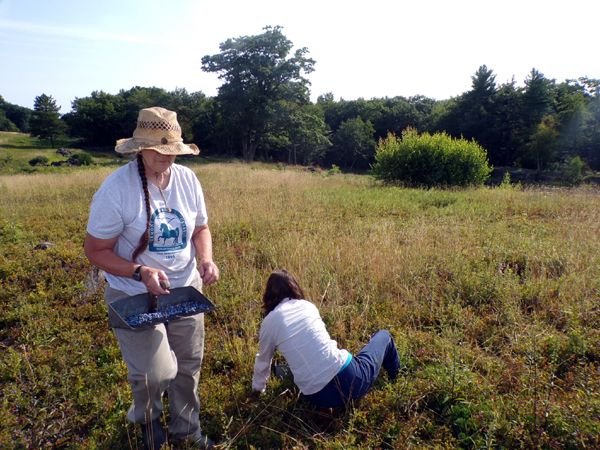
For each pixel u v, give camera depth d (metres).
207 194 12.48
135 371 2.43
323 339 3.04
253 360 3.77
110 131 71.12
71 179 17.62
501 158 58.09
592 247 6.15
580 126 48.72
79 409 3.35
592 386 3.18
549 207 10.33
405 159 17.02
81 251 6.93
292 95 53.19
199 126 66.00
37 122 67.94
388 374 3.48
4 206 11.36
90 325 4.60
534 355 3.51
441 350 3.77
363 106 77.75
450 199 11.61
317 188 14.37
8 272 5.95
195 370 2.75
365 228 8.03
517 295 4.78
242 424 3.05
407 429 2.91
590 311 4.35
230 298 4.99
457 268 5.41
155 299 2.54
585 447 2.60
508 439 2.75
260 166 36.75
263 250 6.54
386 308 4.68
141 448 2.87
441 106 71.81
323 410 3.18
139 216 2.39
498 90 58.78
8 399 3.44
